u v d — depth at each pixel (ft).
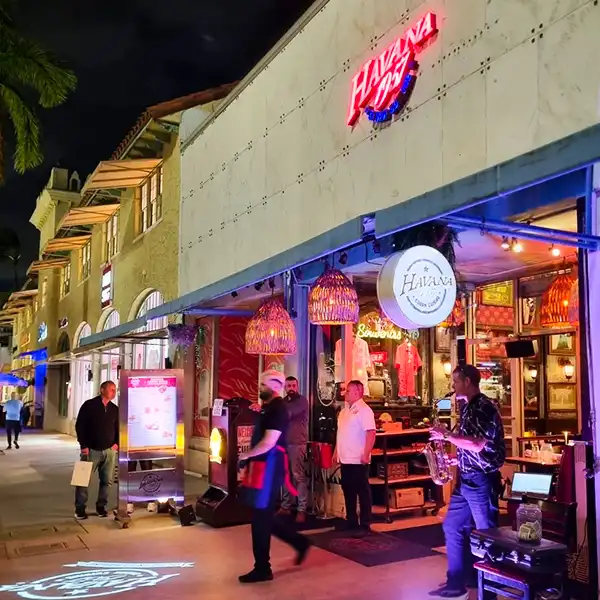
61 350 99.60
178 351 48.96
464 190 14.97
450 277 18.45
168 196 51.26
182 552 24.21
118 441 31.55
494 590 15.65
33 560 23.56
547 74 18.63
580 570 17.88
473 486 18.08
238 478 28.53
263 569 20.63
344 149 28.43
